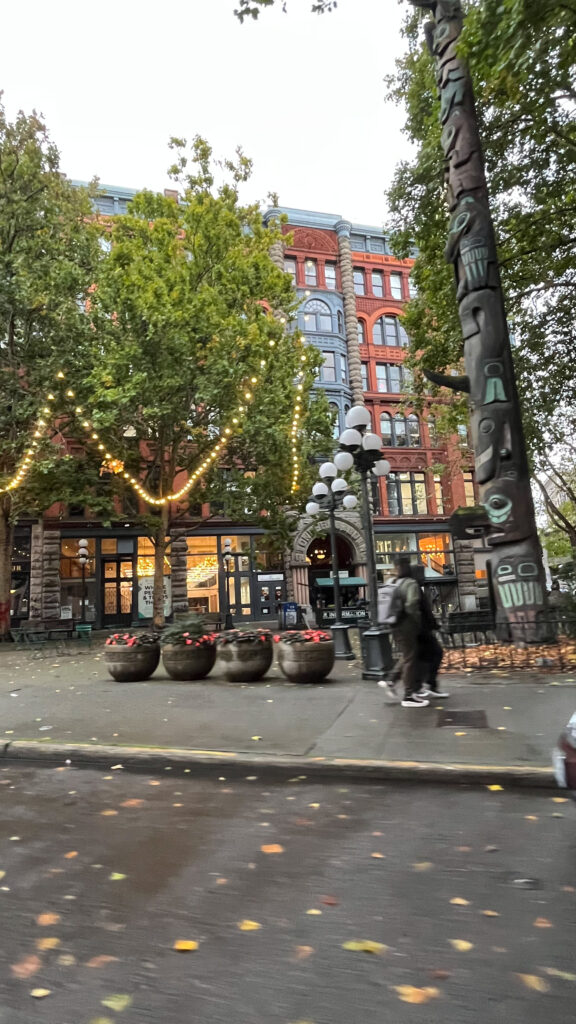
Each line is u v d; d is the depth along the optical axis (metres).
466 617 12.12
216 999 2.40
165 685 10.08
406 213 16.27
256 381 20.22
